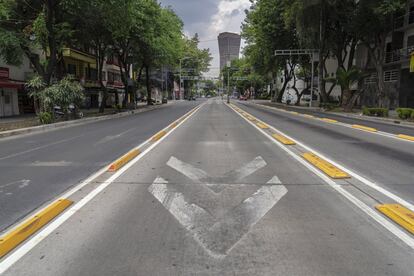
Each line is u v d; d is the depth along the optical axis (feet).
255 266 12.11
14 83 94.32
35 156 33.01
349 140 42.09
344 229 15.19
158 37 118.32
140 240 14.24
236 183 22.59
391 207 17.44
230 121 71.82
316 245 13.69
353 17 96.58
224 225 15.74
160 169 26.68
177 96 371.15
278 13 134.92
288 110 115.96
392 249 13.33
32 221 15.83
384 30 94.63
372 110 83.41
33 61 73.77
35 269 12.06
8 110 95.20
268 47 146.82
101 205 18.44
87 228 15.46
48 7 68.39
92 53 142.10
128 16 80.07
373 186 21.68
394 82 121.70
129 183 22.70
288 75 194.39
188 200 19.21
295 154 32.63
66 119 72.64
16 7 70.44
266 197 19.62
